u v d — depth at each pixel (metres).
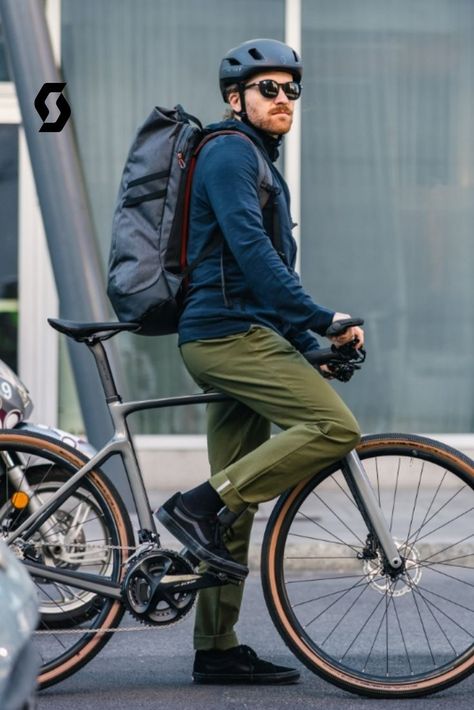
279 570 9.33
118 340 20.38
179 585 9.02
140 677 9.89
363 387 20.72
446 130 20.59
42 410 20.27
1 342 20.20
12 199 20.14
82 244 16.92
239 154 8.86
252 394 8.97
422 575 9.62
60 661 9.23
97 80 20.28
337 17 20.38
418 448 9.31
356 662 9.38
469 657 9.33
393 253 20.61
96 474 9.28
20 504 9.33
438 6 20.48
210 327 9.01
